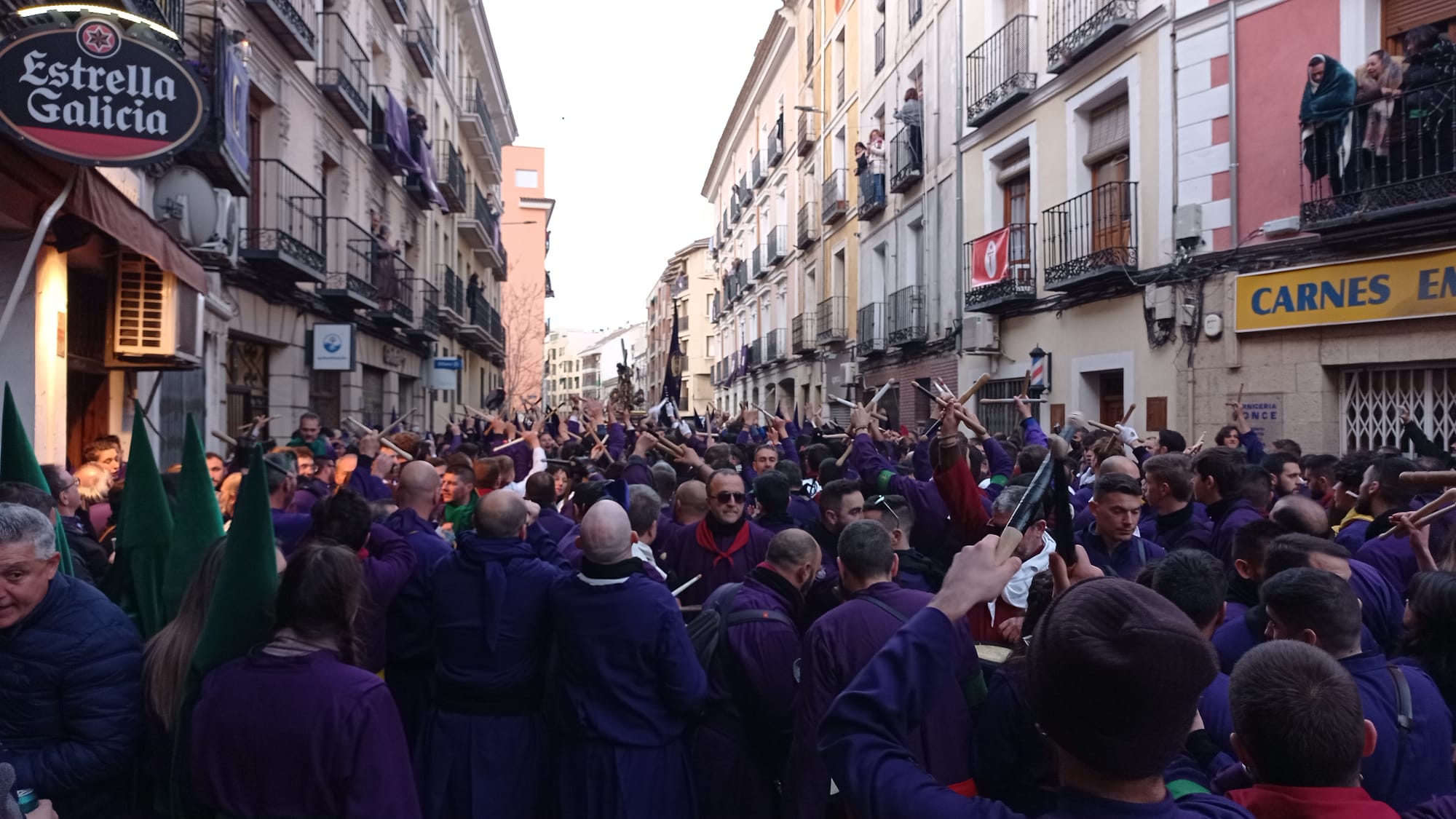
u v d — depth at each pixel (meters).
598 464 8.60
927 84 18.03
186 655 2.54
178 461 10.80
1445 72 7.94
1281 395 9.41
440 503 6.44
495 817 3.37
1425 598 2.69
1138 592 1.37
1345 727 1.79
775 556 3.63
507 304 52.72
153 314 8.32
